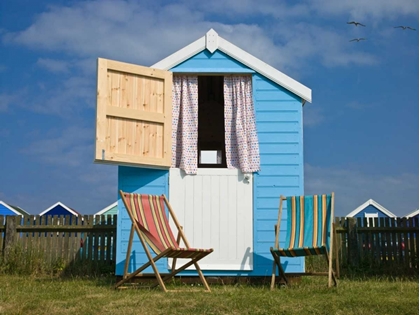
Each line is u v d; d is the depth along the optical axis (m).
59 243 6.84
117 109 5.54
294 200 5.35
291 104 5.88
